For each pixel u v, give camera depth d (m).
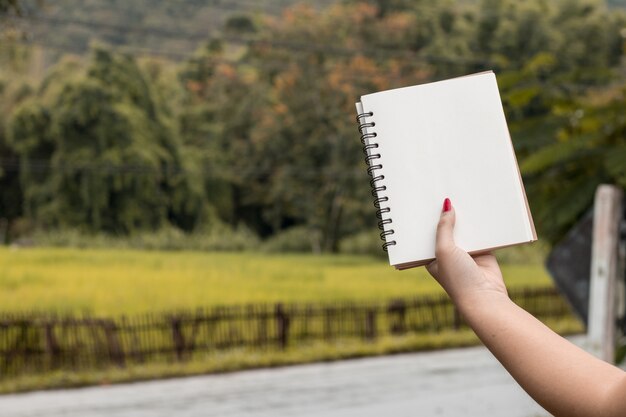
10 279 33.72
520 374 1.26
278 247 63.03
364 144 1.49
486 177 1.46
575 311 8.04
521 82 7.80
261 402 15.51
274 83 69.31
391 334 24.98
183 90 73.25
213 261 46.44
